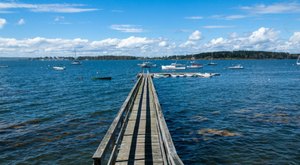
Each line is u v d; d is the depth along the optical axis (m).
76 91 34.47
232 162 10.70
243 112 20.19
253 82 46.84
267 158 11.08
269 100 26.11
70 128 15.68
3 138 13.65
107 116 19.11
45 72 84.94
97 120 17.78
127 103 10.27
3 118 18.38
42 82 48.34
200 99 27.00
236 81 48.88
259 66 127.06
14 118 18.38
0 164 10.50
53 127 15.89
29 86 41.00
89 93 32.50
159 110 9.16
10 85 42.59
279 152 11.72
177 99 27.16
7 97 28.67
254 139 13.52
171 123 16.98
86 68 116.31
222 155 11.44
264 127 15.75
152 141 8.68
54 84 44.44
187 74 60.47
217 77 59.03
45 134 14.41
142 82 30.98
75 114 19.77
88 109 21.78
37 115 19.39
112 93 32.59
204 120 17.67
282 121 17.17
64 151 11.87
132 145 8.27
